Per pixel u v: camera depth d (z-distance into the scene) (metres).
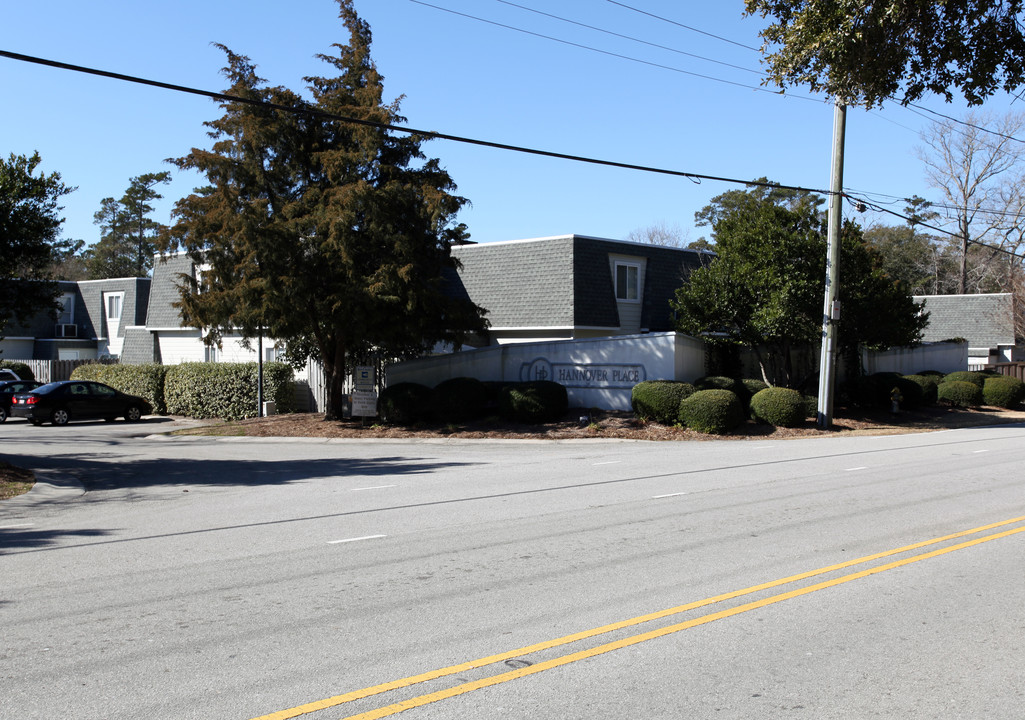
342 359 25.11
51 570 7.66
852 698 4.61
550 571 7.36
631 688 4.75
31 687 4.81
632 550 8.13
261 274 21.03
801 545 8.30
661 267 31.44
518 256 30.16
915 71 12.41
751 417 23.08
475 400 23.88
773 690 4.72
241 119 21.53
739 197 66.75
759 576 7.14
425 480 13.77
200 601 6.55
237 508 11.21
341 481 13.90
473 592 6.72
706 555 7.90
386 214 20.81
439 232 23.17
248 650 5.41
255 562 7.88
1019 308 45.91
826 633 5.68
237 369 29.20
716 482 12.75
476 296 31.23
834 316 22.03
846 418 24.97
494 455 18.11
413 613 6.18
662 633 5.68
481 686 4.79
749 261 24.14
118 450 20.02
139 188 82.19
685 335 24.12
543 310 29.05
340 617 6.11
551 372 25.31
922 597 6.50
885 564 7.53
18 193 14.99
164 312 39.25
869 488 11.98
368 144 21.30
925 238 65.31
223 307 21.50
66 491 13.05
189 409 30.42
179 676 4.97
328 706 4.54
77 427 27.50
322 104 22.33
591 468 15.02
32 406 27.56
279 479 14.38
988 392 31.56
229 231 21.05
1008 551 8.02
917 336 27.88
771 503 10.75
